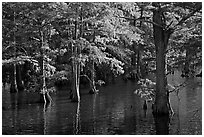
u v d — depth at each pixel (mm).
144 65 48719
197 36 22125
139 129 19062
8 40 33938
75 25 28859
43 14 26438
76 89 29297
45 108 26203
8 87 42156
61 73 29781
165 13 23203
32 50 34312
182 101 26906
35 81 31703
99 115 23047
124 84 41344
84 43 28703
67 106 26984
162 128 19172
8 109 25891
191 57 22359
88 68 37000
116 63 32406
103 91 35500
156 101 22391
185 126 19500
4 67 40844
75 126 19969
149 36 34469
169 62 26156
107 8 26500
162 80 22344
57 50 29953
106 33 30484
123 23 29891
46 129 19297
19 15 31297
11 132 18688
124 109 24859
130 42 34656
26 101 29875
